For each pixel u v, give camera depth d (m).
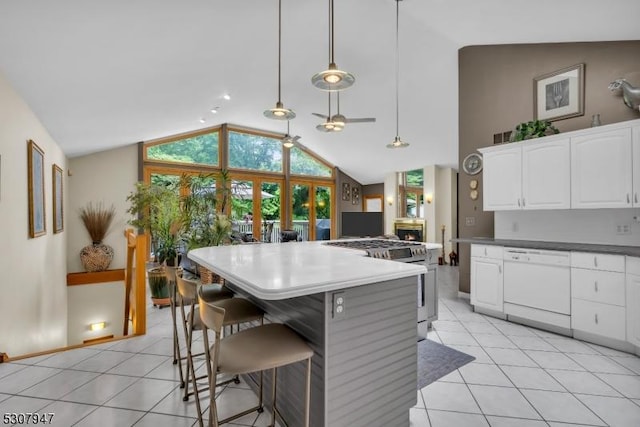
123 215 6.66
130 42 2.87
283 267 1.76
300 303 1.65
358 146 8.27
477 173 4.57
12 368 2.49
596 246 3.15
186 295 1.80
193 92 4.91
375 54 4.59
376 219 4.98
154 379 2.33
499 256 3.66
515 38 3.93
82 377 2.35
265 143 8.77
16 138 3.09
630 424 1.83
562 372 2.43
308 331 1.59
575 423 1.84
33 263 3.61
